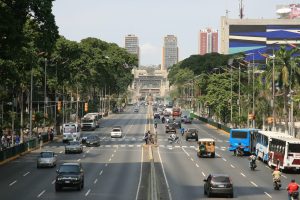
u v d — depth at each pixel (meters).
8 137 109.00
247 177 66.44
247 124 147.88
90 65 198.00
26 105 145.00
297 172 72.12
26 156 93.06
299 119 151.75
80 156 91.75
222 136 140.88
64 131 123.38
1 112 107.62
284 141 70.62
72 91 187.75
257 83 135.62
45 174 67.69
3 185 57.81
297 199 45.97
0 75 80.75
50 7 70.38
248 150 95.06
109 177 64.75
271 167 77.19
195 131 128.25
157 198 41.22
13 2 67.44
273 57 112.38
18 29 66.69
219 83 179.88
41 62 130.88
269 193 53.06
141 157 90.38
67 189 54.62
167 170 72.50
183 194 51.50
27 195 50.34
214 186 49.28
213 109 182.88
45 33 71.75
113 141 126.50
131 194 51.00
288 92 115.94
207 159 88.00
